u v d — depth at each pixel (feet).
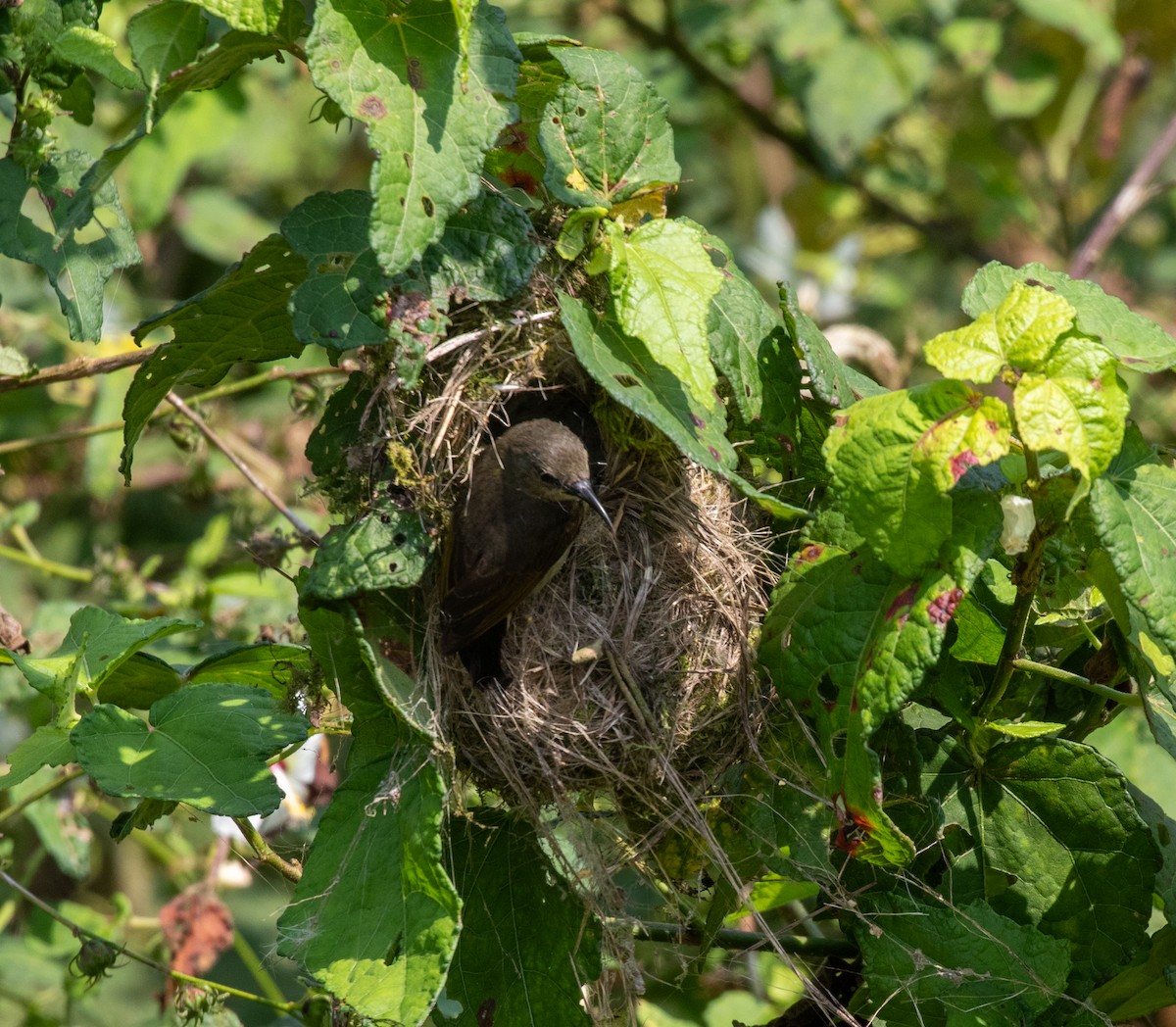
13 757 18.58
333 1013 20.36
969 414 16.40
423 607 20.08
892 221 46.21
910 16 40.70
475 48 17.16
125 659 19.76
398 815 17.15
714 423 18.20
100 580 30.83
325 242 17.72
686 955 21.86
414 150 16.25
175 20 18.15
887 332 45.47
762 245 46.44
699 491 22.02
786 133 44.24
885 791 19.38
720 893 20.12
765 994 26.91
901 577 17.02
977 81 45.21
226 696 18.70
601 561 22.02
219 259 39.83
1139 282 47.21
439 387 19.99
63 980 28.91
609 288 18.92
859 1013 20.97
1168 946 20.20
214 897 28.78
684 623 21.27
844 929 19.74
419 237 16.11
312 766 25.98
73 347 34.27
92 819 38.88
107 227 20.04
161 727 18.34
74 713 18.63
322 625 18.01
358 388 19.85
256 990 35.45
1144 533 16.38
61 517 38.93
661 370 18.22
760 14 39.45
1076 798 19.26
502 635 21.35
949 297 50.52
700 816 19.88
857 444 16.72
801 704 17.89
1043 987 18.22
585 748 20.57
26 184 19.95
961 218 46.47
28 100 20.08
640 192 19.19
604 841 20.67
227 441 33.50
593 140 19.12
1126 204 37.93
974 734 19.60
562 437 21.74
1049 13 37.63
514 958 19.56
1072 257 43.93
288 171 41.11
